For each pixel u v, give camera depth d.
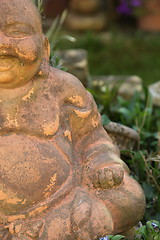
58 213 1.00
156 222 1.08
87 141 1.06
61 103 1.03
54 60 1.26
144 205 1.07
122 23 2.87
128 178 1.07
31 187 0.99
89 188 1.04
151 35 2.75
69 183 1.02
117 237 1.00
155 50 2.61
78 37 2.69
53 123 1.01
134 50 2.61
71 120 1.04
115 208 1.04
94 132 1.07
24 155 0.99
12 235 0.99
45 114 1.01
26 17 0.95
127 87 1.85
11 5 0.94
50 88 1.02
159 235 1.07
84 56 1.84
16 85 0.98
